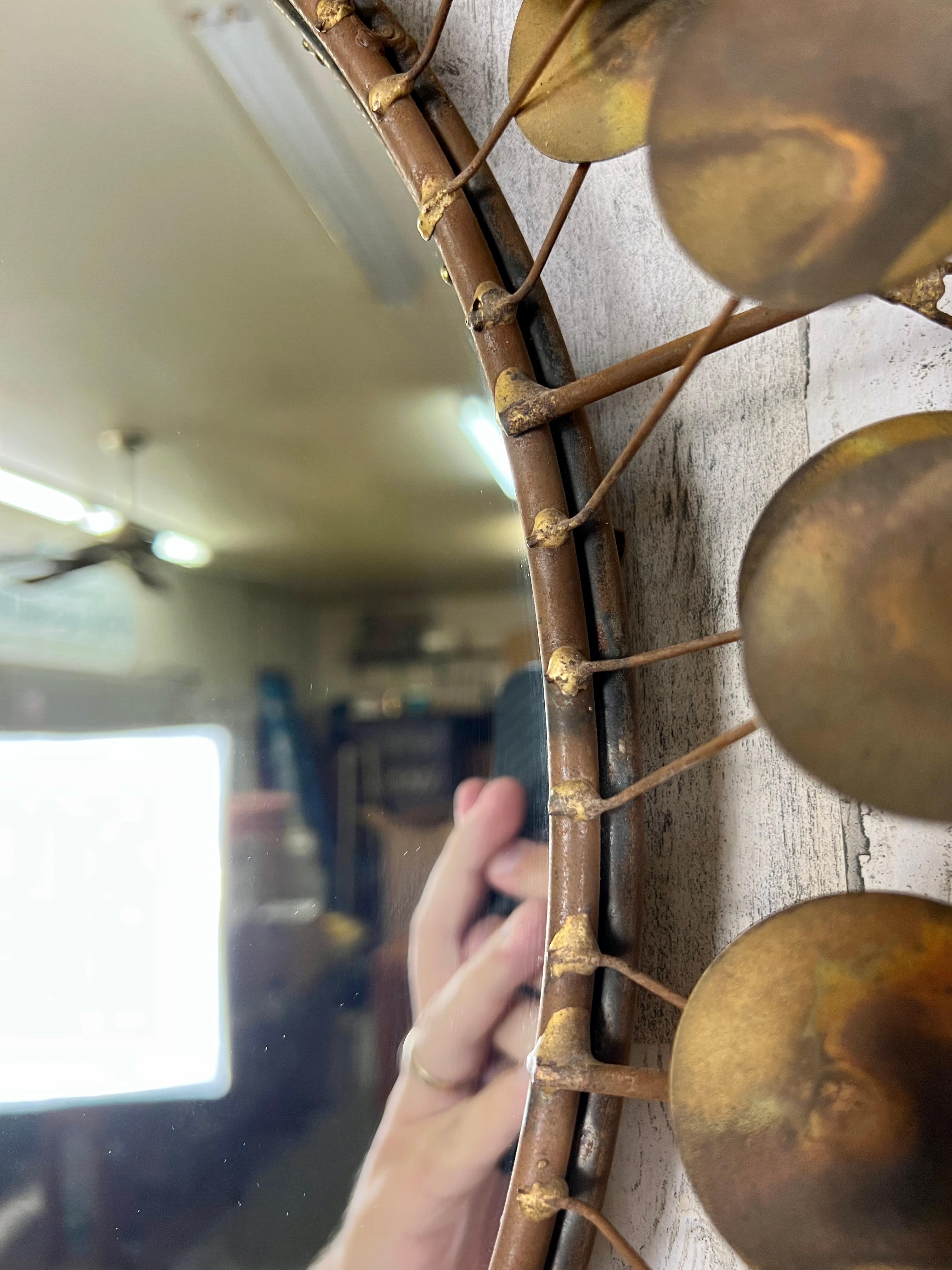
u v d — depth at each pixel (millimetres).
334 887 388
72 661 479
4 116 506
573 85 287
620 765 303
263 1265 381
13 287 564
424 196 314
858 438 207
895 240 177
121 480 608
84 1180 412
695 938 343
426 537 388
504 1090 346
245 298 475
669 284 364
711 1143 233
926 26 174
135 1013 416
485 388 382
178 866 428
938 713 183
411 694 384
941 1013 227
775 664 195
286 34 395
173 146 485
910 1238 219
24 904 449
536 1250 282
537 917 351
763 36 184
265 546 440
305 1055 384
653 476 362
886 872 317
